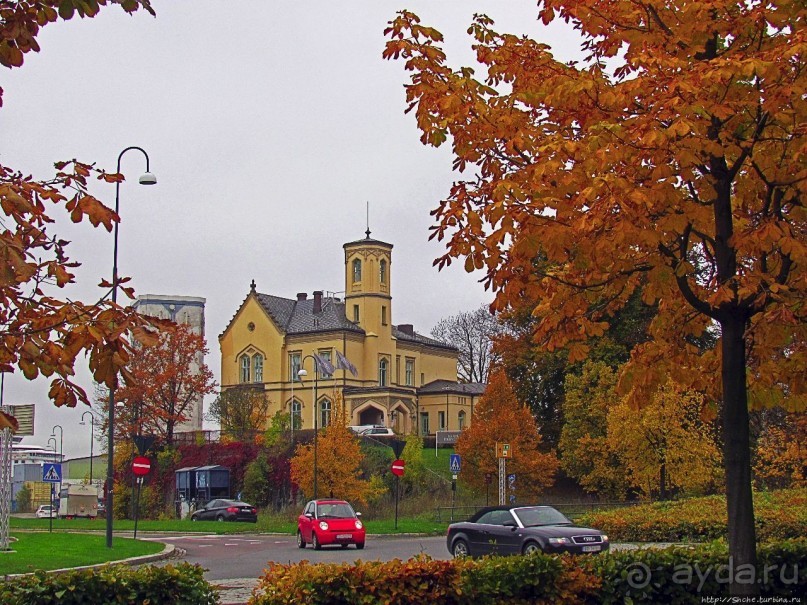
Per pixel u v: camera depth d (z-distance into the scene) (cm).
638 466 4222
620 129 867
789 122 895
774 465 3856
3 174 613
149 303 8856
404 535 3906
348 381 8225
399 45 987
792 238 857
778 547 1099
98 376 568
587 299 1018
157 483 6831
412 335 9400
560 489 5925
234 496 6550
